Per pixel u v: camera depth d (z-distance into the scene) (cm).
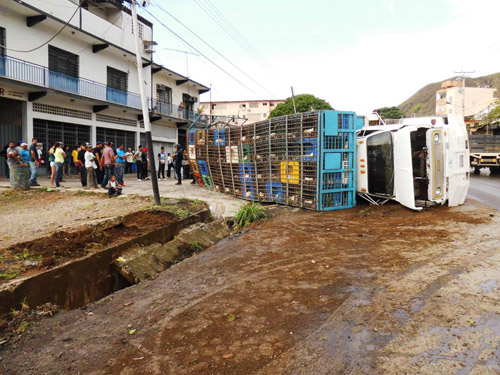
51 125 1927
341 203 955
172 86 3108
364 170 967
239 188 1199
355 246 614
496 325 330
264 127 1076
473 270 467
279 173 1036
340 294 423
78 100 2016
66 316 422
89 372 303
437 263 502
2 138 1686
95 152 1481
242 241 707
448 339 312
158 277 548
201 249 714
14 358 333
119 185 1372
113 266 607
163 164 1989
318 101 3941
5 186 1316
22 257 541
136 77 2589
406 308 375
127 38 2478
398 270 486
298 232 739
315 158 918
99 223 704
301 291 441
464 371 268
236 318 381
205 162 1410
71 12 2005
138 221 812
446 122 960
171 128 3078
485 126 2650
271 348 318
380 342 315
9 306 423
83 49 2097
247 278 505
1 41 1641
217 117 1650
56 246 595
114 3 2372
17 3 1600
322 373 277
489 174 2395
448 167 884
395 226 735
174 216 872
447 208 906
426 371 270
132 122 2558
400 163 886
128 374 296
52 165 1307
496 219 761
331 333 336
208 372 290
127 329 378
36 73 1778
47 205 974
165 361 311
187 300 444
